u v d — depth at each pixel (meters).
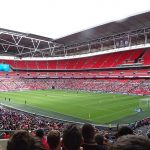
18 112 40.91
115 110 43.12
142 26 78.50
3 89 92.38
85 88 89.94
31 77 111.00
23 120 28.02
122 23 76.75
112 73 92.50
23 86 99.31
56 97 65.81
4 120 26.08
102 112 41.53
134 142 1.90
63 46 110.00
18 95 72.56
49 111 43.47
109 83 87.62
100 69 97.44
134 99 57.62
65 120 34.50
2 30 84.81
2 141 7.91
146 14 68.19
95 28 82.50
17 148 2.78
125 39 88.44
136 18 71.81
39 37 96.12
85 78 100.62
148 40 88.44
